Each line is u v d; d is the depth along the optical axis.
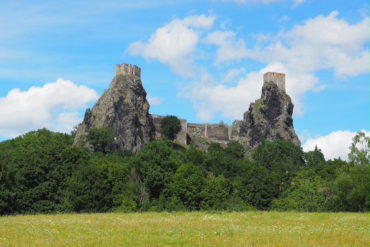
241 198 117.62
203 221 53.03
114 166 114.19
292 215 63.47
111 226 47.28
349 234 39.97
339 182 105.00
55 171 102.56
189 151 177.62
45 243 35.25
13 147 167.00
